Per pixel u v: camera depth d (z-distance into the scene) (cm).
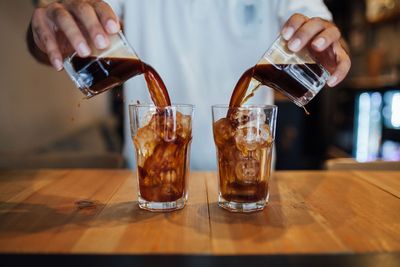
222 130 45
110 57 44
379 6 216
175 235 38
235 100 49
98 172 67
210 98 82
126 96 83
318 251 35
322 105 234
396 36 217
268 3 79
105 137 207
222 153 46
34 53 64
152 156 45
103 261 33
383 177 64
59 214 45
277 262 33
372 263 33
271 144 46
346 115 230
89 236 38
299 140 229
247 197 45
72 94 203
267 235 39
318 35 46
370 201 51
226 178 46
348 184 60
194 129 83
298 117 226
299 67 46
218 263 33
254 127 45
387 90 193
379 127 200
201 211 46
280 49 46
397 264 33
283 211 46
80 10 43
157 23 81
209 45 81
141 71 47
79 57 44
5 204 49
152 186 46
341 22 258
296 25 45
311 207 48
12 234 39
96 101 278
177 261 33
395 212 46
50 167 80
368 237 38
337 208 48
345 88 230
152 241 37
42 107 156
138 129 45
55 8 45
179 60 81
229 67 82
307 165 227
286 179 63
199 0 79
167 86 82
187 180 49
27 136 139
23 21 142
